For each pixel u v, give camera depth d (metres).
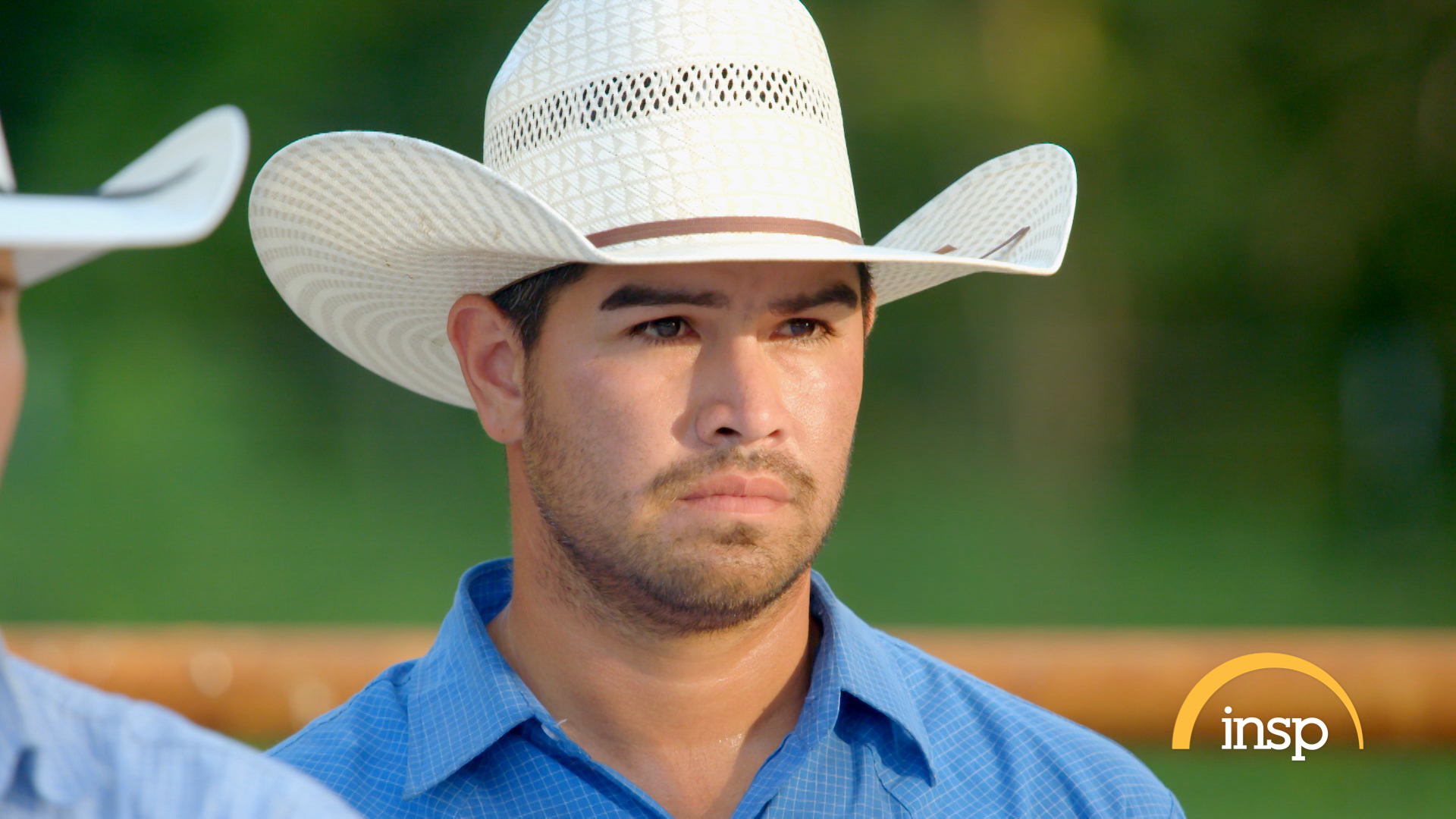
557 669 6.56
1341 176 68.94
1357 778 21.33
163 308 62.84
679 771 6.48
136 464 50.78
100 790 4.19
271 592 33.78
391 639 11.41
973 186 7.77
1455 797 20.44
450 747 6.33
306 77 67.19
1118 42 70.12
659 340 6.09
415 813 6.30
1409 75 67.88
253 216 6.70
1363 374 65.56
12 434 3.99
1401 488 51.81
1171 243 69.56
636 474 6.04
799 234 6.25
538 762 6.31
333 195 6.34
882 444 58.78
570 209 6.35
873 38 65.88
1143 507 47.38
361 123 67.06
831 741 6.59
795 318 6.20
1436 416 62.53
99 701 4.34
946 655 11.18
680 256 5.79
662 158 6.21
